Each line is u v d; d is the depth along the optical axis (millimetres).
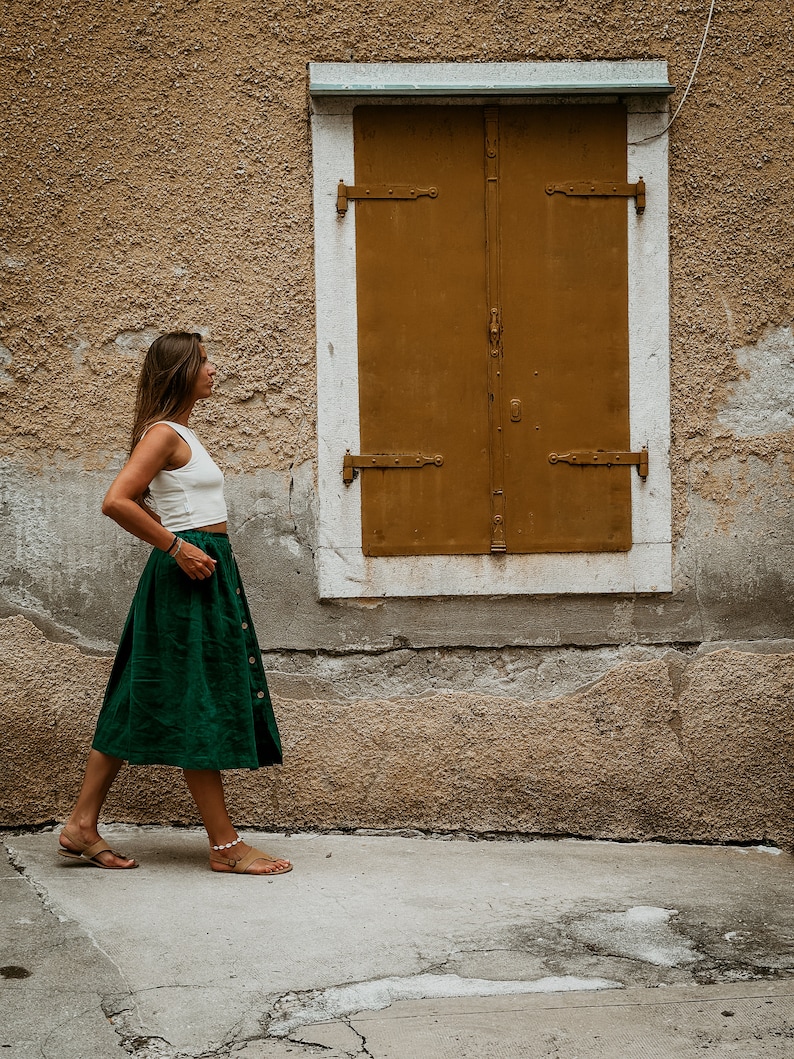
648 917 3428
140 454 3506
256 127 4184
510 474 4289
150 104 4160
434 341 4262
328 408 4246
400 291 4250
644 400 4305
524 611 4320
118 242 4176
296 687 4289
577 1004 2820
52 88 4137
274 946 3113
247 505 4254
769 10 4254
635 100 4234
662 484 4312
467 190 4242
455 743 4289
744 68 4262
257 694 3744
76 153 4152
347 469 4242
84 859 3797
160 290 4195
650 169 4258
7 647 4199
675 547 4332
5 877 3645
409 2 4180
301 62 4180
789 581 4336
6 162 4145
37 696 4203
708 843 4316
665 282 4281
